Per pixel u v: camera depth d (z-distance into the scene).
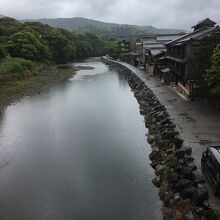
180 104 33.69
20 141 26.31
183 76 39.00
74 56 120.81
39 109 38.06
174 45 42.91
